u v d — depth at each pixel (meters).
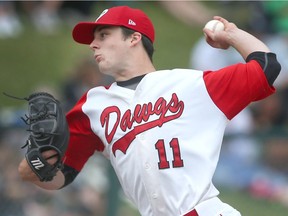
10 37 36.81
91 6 37.16
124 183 14.96
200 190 14.11
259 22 32.59
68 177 15.63
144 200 14.70
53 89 32.03
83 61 28.27
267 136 25.92
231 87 14.39
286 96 29.05
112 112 14.86
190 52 37.03
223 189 25.92
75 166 15.62
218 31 15.05
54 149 14.48
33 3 37.31
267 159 26.02
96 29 15.20
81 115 15.19
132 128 14.57
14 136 25.36
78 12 37.44
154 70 15.29
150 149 14.34
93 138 15.34
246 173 25.91
